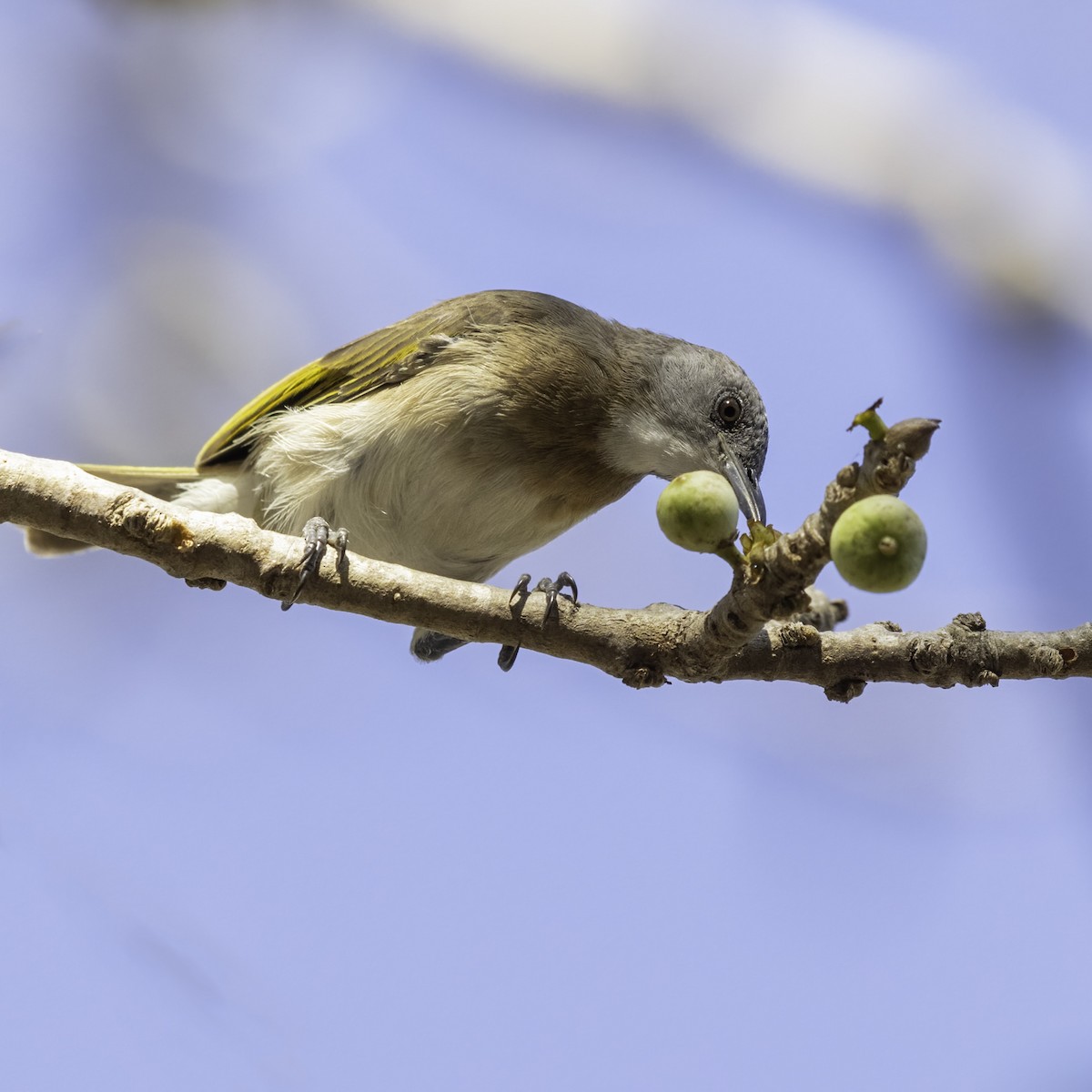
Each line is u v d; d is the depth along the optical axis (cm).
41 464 827
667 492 691
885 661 850
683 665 836
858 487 622
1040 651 839
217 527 843
